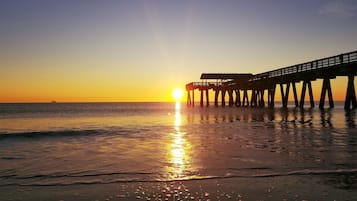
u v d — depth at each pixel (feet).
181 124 78.89
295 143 41.88
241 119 91.09
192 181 24.20
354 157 32.04
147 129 66.44
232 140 46.34
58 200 20.33
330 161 30.27
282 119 84.28
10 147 42.80
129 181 24.39
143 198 20.65
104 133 59.00
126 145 43.39
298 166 28.40
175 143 44.52
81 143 46.09
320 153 34.40
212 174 26.17
